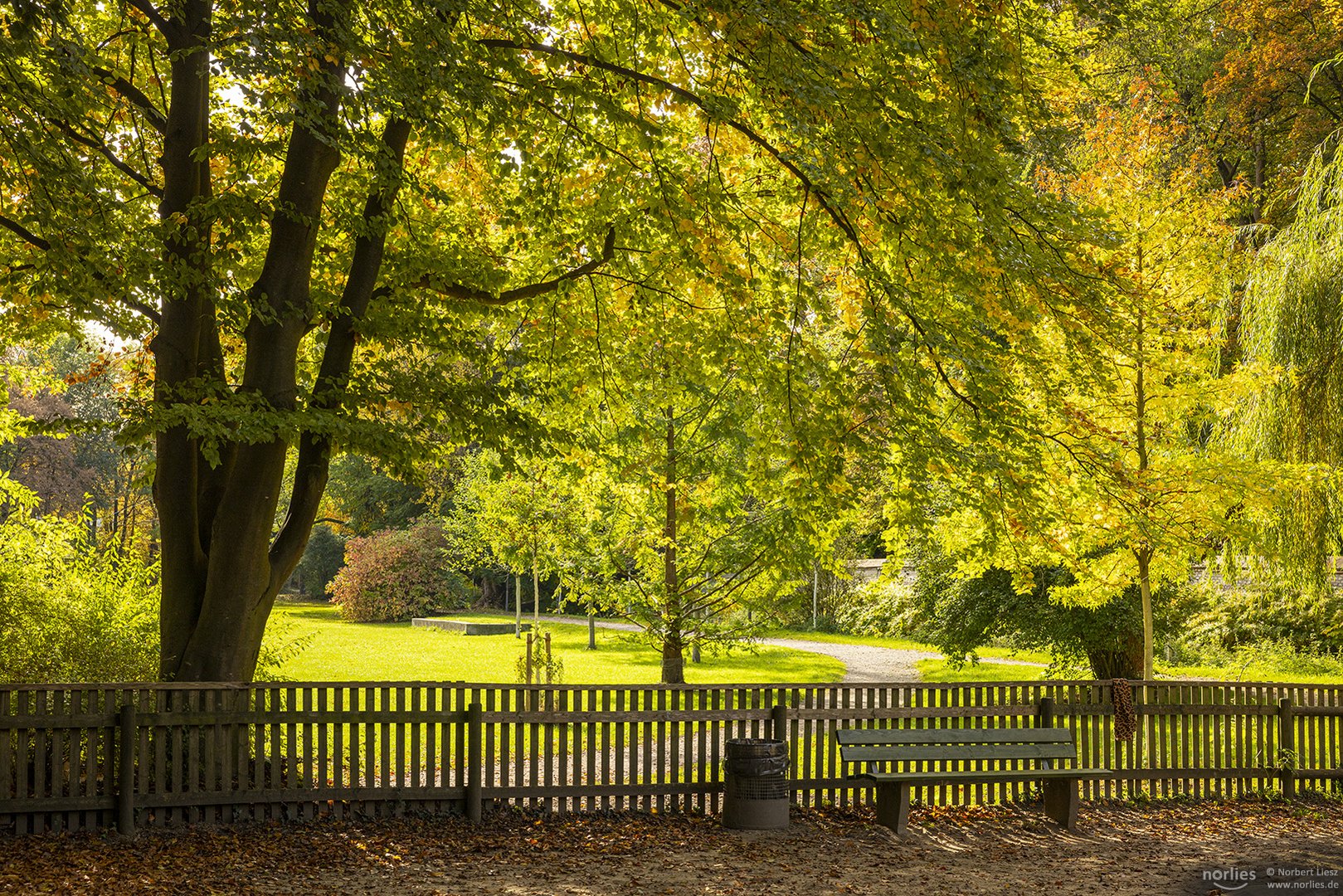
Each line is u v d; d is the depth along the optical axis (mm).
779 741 9703
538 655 21109
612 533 16547
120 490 56312
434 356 12914
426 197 12055
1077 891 7652
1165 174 25391
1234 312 17672
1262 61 28172
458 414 10586
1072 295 10977
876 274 10781
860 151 10086
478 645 33406
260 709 8883
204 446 8945
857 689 10375
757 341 12281
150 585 12586
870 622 22609
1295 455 15484
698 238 11242
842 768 10281
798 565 14906
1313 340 15445
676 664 16062
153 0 10836
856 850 8836
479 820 9133
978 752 10016
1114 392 11742
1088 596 14328
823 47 9828
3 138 8984
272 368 10062
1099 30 12000
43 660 10742
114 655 11039
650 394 14250
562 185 12203
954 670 26656
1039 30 11453
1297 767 11414
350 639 34875
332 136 8945
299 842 8328
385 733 9211
